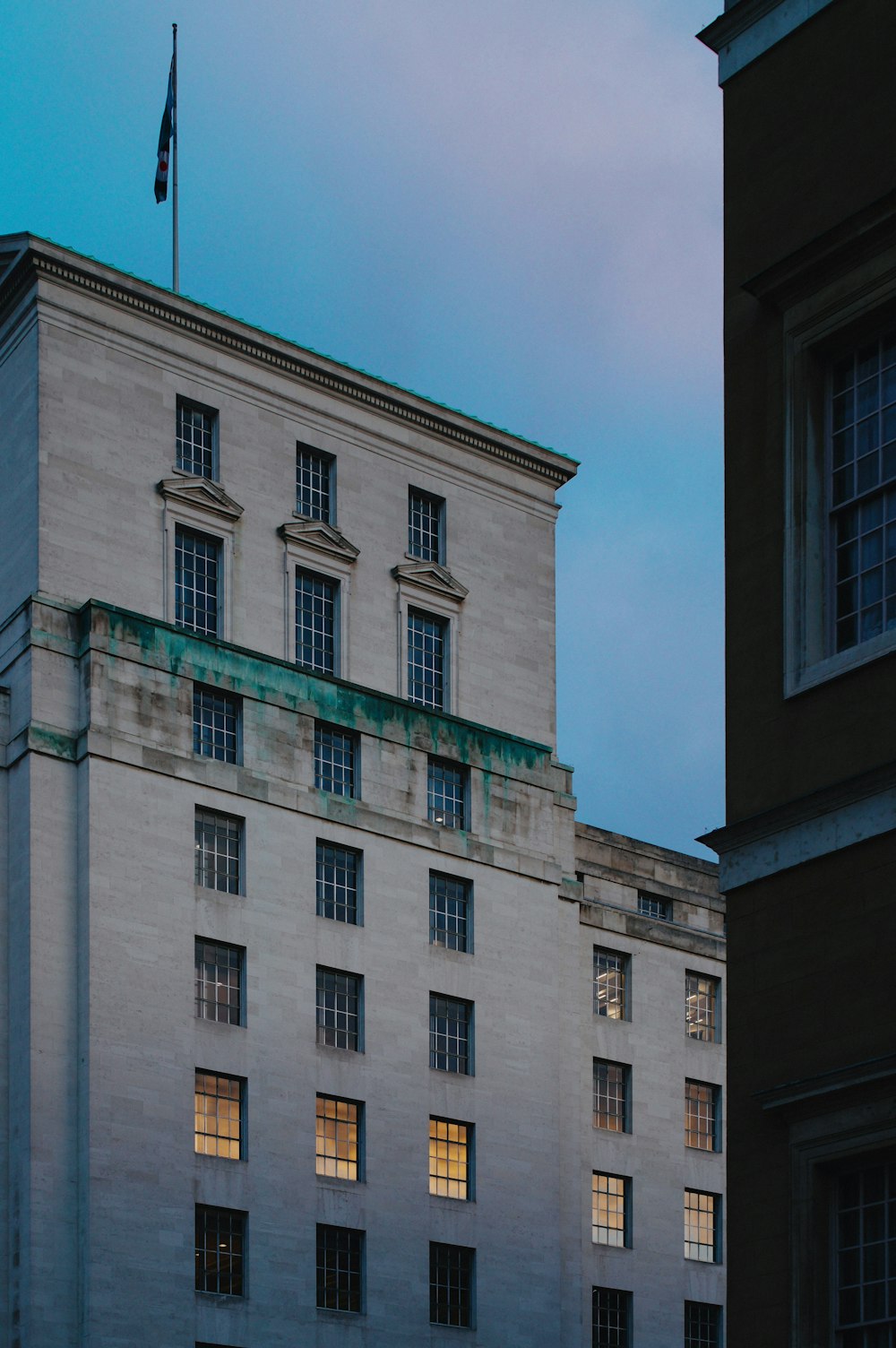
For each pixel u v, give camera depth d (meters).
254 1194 73.75
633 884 91.19
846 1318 28.83
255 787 77.62
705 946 92.38
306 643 82.44
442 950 81.31
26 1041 71.12
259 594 81.19
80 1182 70.50
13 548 77.81
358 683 82.31
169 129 83.94
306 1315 73.75
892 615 30.70
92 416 78.75
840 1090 28.86
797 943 30.45
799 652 31.52
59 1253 69.69
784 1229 29.56
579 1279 83.19
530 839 85.62
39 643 74.75
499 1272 79.31
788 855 30.81
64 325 78.94
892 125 32.06
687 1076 90.00
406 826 81.44
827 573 31.80
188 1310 71.06
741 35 35.03
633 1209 86.31
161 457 80.06
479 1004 81.88
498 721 87.19
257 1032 75.31
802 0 33.97
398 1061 78.69
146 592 78.25
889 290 31.11
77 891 73.19
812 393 32.31
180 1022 73.50
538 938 84.50
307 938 77.50
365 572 84.50
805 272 32.38
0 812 73.94
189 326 81.69
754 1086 30.48
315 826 78.94
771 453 32.72
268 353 83.50
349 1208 75.94
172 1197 71.69
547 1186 81.75
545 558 91.12
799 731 31.27
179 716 76.50
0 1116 71.19
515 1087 81.94
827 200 32.88
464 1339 77.62
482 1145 80.25
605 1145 86.31
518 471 90.94
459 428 88.56
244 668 78.69
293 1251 74.00
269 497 82.56
